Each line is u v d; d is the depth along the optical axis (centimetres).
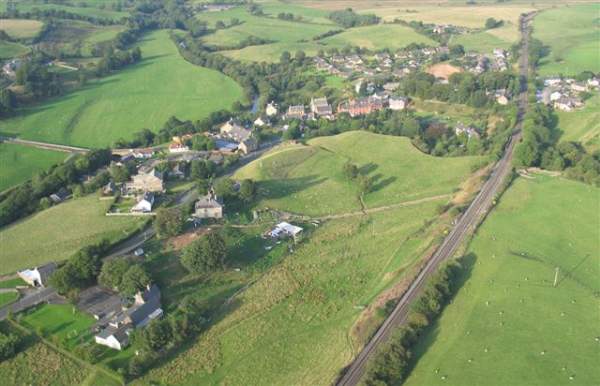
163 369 12950
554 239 17388
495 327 13638
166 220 18075
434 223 18638
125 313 14312
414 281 15512
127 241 18100
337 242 18225
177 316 14438
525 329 13538
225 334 14075
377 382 11731
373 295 15400
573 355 12675
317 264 16975
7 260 17450
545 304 14425
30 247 18112
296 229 18738
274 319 14612
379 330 13762
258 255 17425
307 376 12600
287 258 17300
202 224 19050
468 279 15525
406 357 12525
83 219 19625
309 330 14175
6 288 16062
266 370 12900
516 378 12062
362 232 18825
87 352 13112
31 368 13075
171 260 16938
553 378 12031
